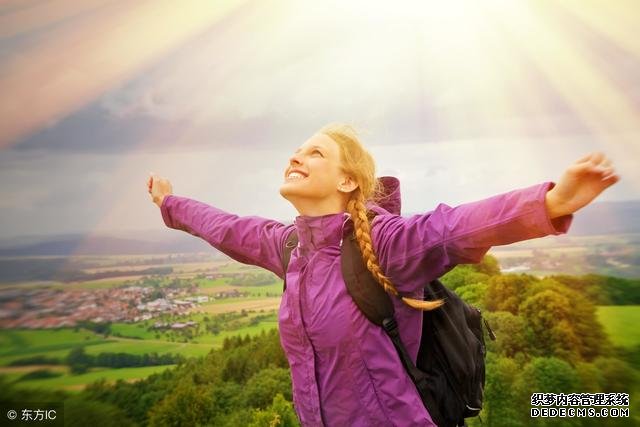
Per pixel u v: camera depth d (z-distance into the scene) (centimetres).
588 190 106
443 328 159
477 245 123
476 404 164
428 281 140
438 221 130
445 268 133
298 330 149
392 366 142
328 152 158
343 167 158
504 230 118
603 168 103
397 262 138
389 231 142
